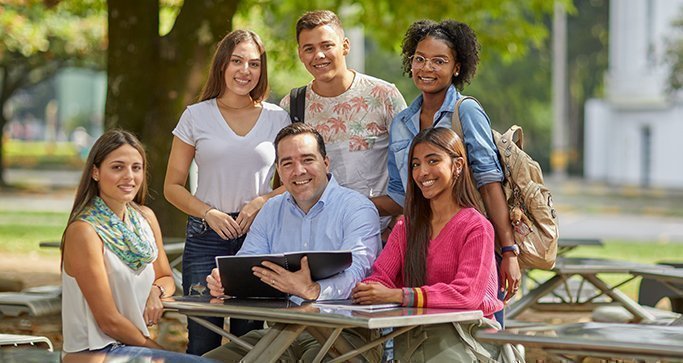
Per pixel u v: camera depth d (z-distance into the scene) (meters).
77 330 5.45
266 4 16.52
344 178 6.64
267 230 6.15
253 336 5.83
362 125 6.65
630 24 45.91
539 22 18.05
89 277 5.40
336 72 6.59
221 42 6.47
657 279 7.21
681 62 43.25
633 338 4.45
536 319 9.64
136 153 5.57
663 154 45.81
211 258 6.50
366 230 5.90
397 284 5.85
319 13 6.58
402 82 53.22
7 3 26.75
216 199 6.47
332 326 4.86
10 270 15.23
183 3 11.83
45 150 69.88
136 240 5.54
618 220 27.11
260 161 6.48
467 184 5.61
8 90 36.94
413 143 5.64
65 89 100.19
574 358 4.83
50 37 32.44
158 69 11.76
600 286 7.77
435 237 5.62
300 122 6.45
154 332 9.76
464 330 5.33
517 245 5.97
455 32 6.23
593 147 52.19
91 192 5.57
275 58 17.44
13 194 34.34
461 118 6.06
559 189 42.50
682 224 25.84
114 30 11.84
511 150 6.08
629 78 46.22
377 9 16.36
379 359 5.55
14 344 6.17
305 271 5.47
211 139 6.44
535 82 57.97
